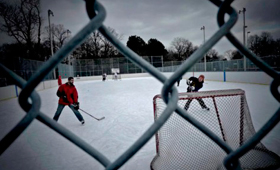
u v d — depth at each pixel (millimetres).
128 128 3584
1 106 7332
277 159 1793
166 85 356
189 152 2104
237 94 2109
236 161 482
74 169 2074
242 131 2078
